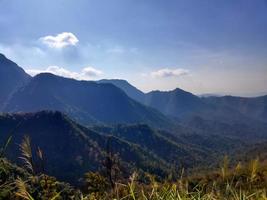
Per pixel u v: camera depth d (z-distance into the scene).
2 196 2.71
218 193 3.09
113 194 3.12
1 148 2.96
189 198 3.08
